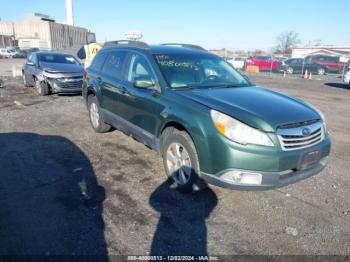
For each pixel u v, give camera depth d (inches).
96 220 123.6
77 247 107.9
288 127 124.3
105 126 231.3
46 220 122.9
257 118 122.3
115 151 201.3
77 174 165.3
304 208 135.6
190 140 137.3
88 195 143.0
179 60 174.4
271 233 118.0
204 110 130.4
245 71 1197.7
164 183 156.0
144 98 163.8
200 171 133.1
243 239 114.3
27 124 267.9
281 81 796.6
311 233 118.3
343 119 317.4
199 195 144.6
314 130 132.1
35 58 443.8
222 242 112.6
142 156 192.9
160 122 152.5
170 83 156.7
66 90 394.6
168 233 116.6
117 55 207.3
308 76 975.0
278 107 135.9
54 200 137.9
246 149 118.2
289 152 121.3
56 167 173.8
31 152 197.0
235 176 120.9
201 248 109.2
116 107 197.6
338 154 206.2
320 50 2078.0
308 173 132.0
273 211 132.8
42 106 347.9
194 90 153.6
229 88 164.4
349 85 658.8
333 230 120.4
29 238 112.0
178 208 133.5
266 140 119.0
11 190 146.3
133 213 129.0
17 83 551.2
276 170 119.5
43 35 2655.0
